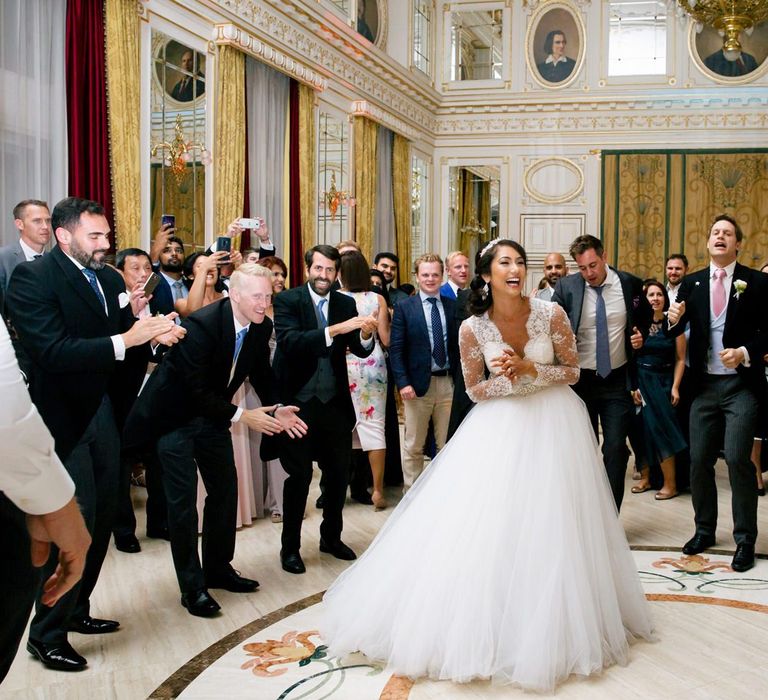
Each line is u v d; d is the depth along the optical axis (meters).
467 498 2.99
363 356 4.17
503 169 13.28
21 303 2.88
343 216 10.02
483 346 3.21
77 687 2.79
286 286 8.53
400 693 2.72
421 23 12.86
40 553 1.50
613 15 12.91
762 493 5.81
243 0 7.45
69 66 5.49
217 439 3.65
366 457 5.60
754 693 2.71
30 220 4.19
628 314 4.38
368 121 10.40
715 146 12.66
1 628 1.47
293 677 2.86
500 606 2.82
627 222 12.93
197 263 5.15
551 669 2.71
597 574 2.98
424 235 13.27
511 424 3.07
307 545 4.55
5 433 1.26
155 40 6.40
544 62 13.05
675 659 2.99
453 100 13.28
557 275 6.84
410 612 2.90
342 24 9.21
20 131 5.18
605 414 4.41
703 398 4.32
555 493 2.94
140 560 4.27
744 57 12.48
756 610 3.51
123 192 5.86
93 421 3.12
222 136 7.25
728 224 4.11
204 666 2.96
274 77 8.30
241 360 3.62
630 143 12.91
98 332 3.05
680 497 5.84
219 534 3.73
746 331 4.09
